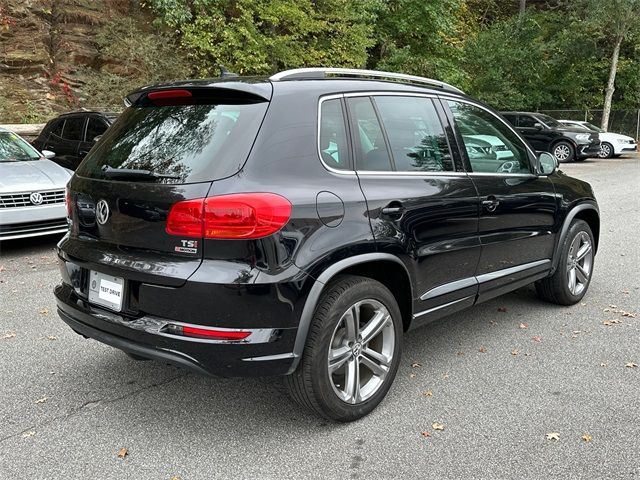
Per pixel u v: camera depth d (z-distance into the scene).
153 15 17.86
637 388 3.64
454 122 3.99
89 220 3.21
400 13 20.78
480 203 3.93
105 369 3.93
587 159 22.42
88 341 4.42
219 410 3.39
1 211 6.48
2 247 7.42
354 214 3.09
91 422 3.25
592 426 3.18
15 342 4.38
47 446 3.00
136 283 2.90
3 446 2.99
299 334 2.87
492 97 26.48
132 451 2.96
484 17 33.47
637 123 28.09
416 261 3.46
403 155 3.54
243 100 3.04
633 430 3.14
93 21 16.70
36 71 15.20
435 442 3.03
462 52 23.98
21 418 3.28
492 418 3.28
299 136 3.02
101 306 3.10
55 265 6.57
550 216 4.74
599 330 4.66
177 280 2.74
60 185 6.98
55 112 14.46
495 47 26.98
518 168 4.53
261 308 2.75
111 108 15.26
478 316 5.01
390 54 20.88
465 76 22.61
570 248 5.05
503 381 3.75
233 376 2.81
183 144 2.99
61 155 11.08
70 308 3.27
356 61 18.00
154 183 2.89
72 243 3.33
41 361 4.05
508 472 2.77
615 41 26.47
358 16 18.00
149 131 3.21
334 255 2.96
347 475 2.76
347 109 3.32
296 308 2.83
